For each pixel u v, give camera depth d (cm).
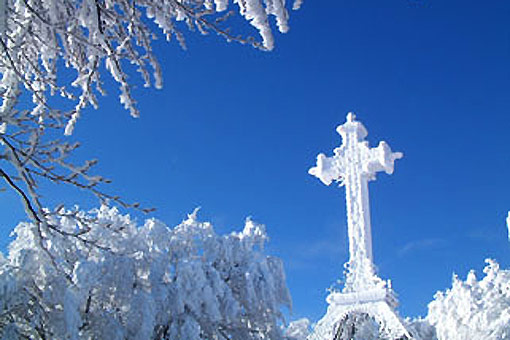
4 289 1441
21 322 1509
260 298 2408
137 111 541
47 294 1550
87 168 453
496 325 2806
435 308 3409
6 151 431
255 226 2625
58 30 454
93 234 1873
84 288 1545
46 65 572
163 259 2072
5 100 448
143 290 1850
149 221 2244
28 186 442
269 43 452
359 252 3350
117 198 474
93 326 1730
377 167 3338
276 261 2602
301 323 3678
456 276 3203
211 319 2089
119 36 540
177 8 499
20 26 461
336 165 3409
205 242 2436
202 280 2109
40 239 486
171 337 1953
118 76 516
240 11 444
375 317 3195
